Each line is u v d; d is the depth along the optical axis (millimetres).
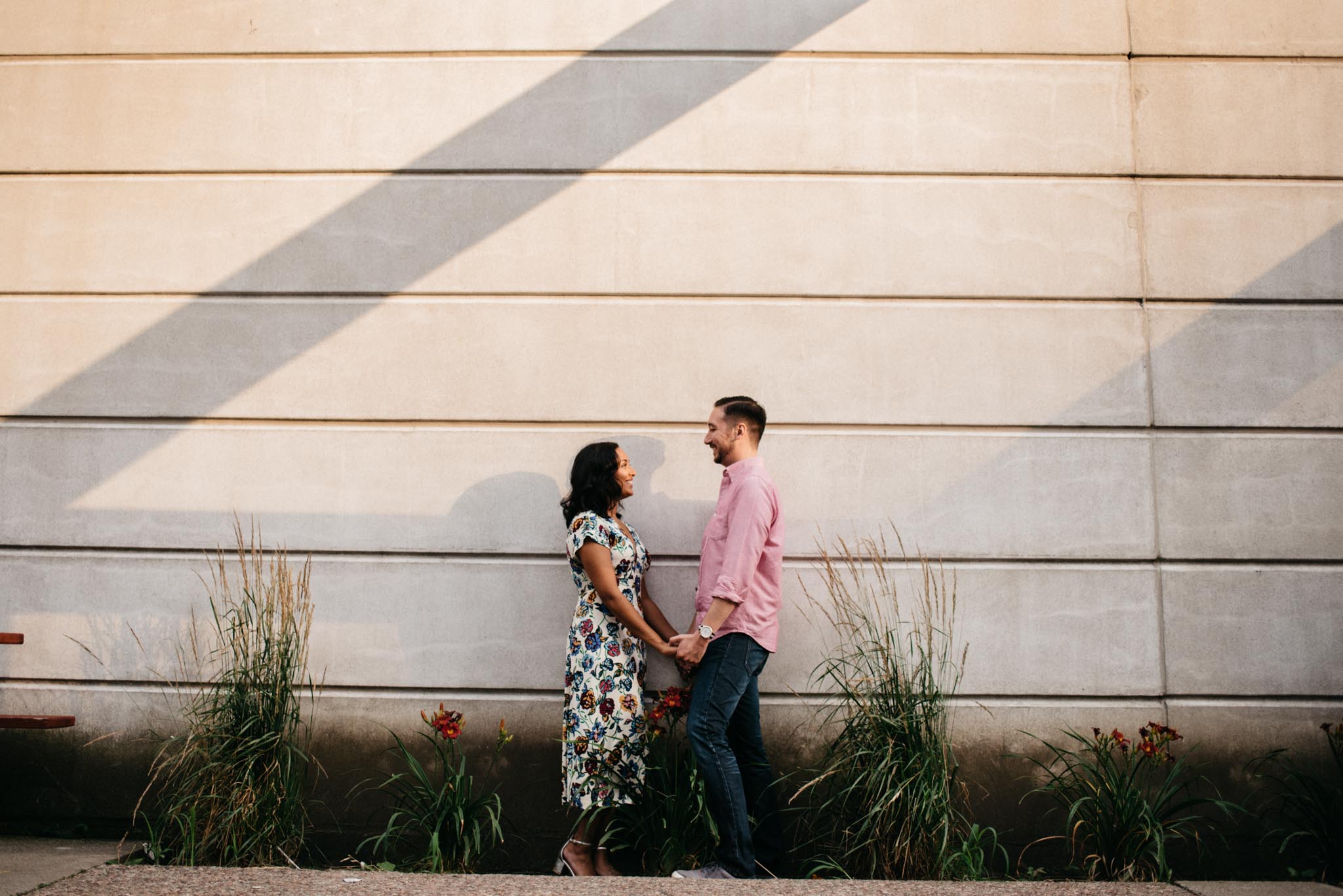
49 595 3584
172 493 3615
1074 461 3574
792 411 3602
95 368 3674
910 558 3541
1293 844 3357
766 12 3752
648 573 3537
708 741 2939
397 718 3494
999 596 3514
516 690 3510
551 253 3678
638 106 3727
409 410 3627
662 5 3760
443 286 3676
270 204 3727
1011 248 3658
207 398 3652
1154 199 3678
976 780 3428
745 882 2809
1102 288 3639
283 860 3137
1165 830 3365
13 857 3082
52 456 3639
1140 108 3713
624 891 2699
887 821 3035
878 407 3602
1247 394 3594
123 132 3760
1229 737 3434
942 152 3695
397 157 3729
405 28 3775
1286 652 3475
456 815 3184
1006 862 3229
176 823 3180
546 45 3752
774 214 3678
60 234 3732
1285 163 3682
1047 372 3607
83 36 3797
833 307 3643
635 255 3666
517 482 3596
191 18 3797
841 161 3691
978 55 3736
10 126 3775
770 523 3033
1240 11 3744
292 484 3613
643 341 3637
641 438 3602
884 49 3736
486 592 3551
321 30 3783
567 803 3127
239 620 3289
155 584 3576
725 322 3641
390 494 3600
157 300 3699
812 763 3438
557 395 3621
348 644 3533
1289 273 3641
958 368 3615
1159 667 3473
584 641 3131
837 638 3498
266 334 3676
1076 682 3471
